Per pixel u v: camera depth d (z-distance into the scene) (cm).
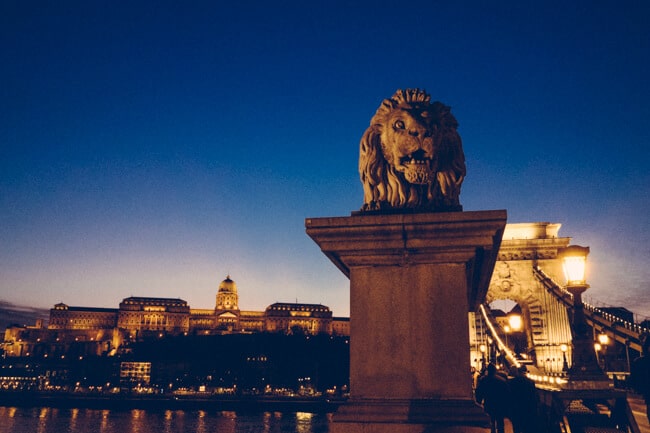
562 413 788
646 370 570
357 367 469
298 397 13088
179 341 17775
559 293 3381
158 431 8344
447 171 527
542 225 3991
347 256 490
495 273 3850
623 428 745
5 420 9762
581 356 757
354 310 480
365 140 534
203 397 13350
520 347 4041
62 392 14300
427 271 475
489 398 745
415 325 468
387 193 521
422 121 511
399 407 447
